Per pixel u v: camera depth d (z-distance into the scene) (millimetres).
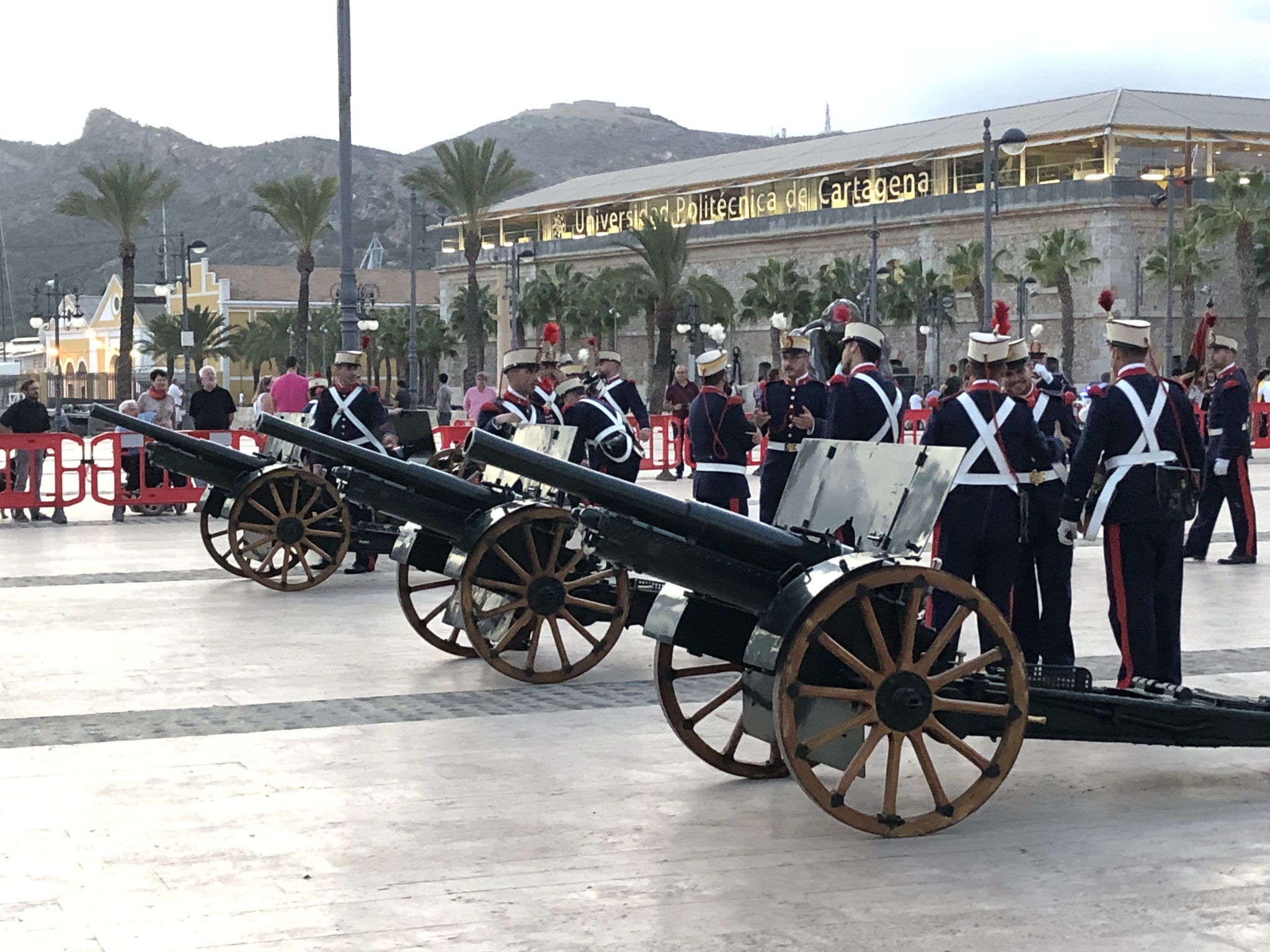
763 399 14266
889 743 6609
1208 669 10281
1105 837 6645
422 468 10547
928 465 7090
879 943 5414
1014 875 6133
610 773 7793
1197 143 76000
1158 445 8906
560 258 100062
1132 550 8945
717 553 6887
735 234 90375
